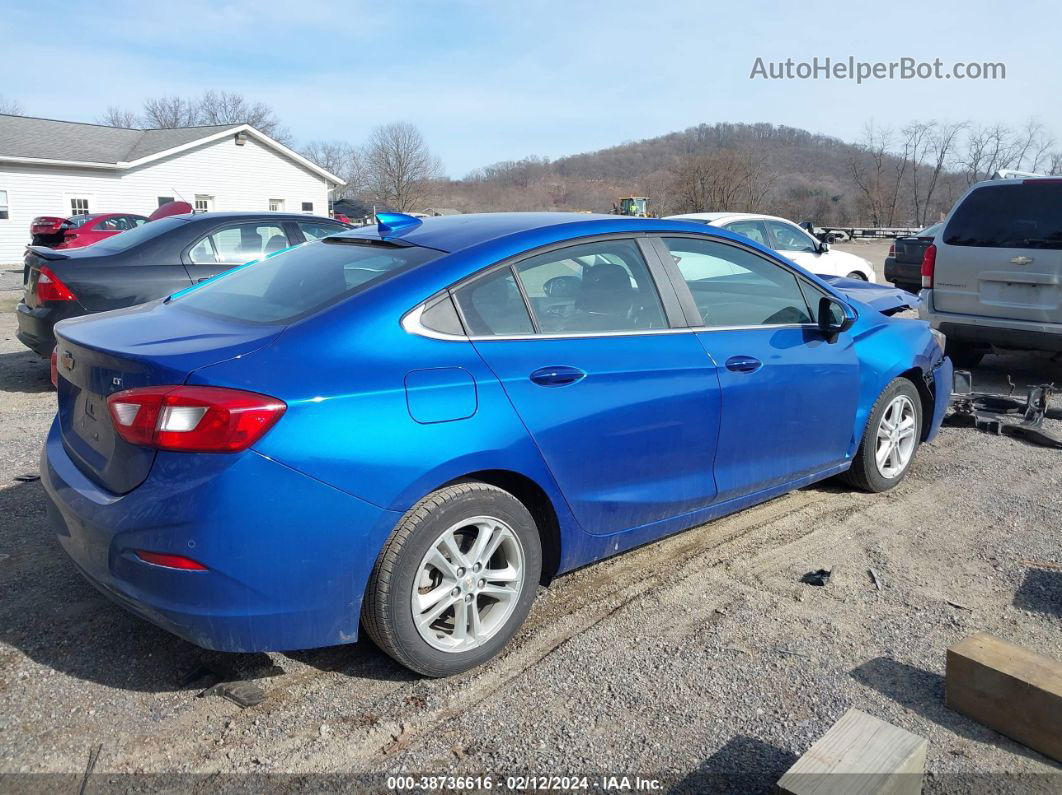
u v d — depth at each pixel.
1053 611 3.44
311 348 2.66
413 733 2.62
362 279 3.02
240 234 7.64
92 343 2.80
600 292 3.37
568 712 2.73
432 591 2.84
